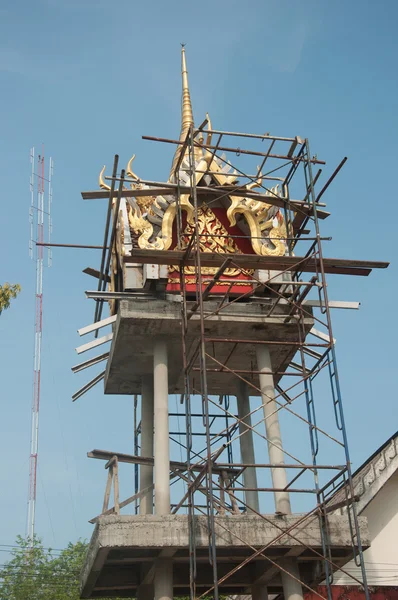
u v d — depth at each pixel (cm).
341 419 1880
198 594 2247
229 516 1850
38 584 3619
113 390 2470
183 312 2042
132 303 2095
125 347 2202
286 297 2212
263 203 2298
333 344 1961
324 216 2259
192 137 2106
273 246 2250
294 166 2219
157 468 1964
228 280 2036
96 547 1812
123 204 2242
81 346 2183
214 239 2266
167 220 2202
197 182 2231
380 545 2362
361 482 2400
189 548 1788
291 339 2231
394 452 2377
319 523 1891
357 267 2092
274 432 2033
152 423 2314
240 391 2439
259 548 1845
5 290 2144
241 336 2200
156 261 2030
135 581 2145
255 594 2175
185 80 2659
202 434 2483
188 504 1834
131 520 1800
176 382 2452
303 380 2003
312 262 2075
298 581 1867
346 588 2336
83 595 2211
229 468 2344
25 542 3725
